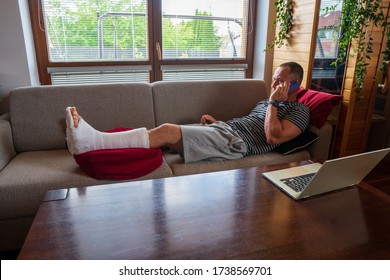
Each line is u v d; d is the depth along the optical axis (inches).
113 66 95.7
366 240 32.2
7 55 79.8
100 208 37.2
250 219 35.4
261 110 74.4
